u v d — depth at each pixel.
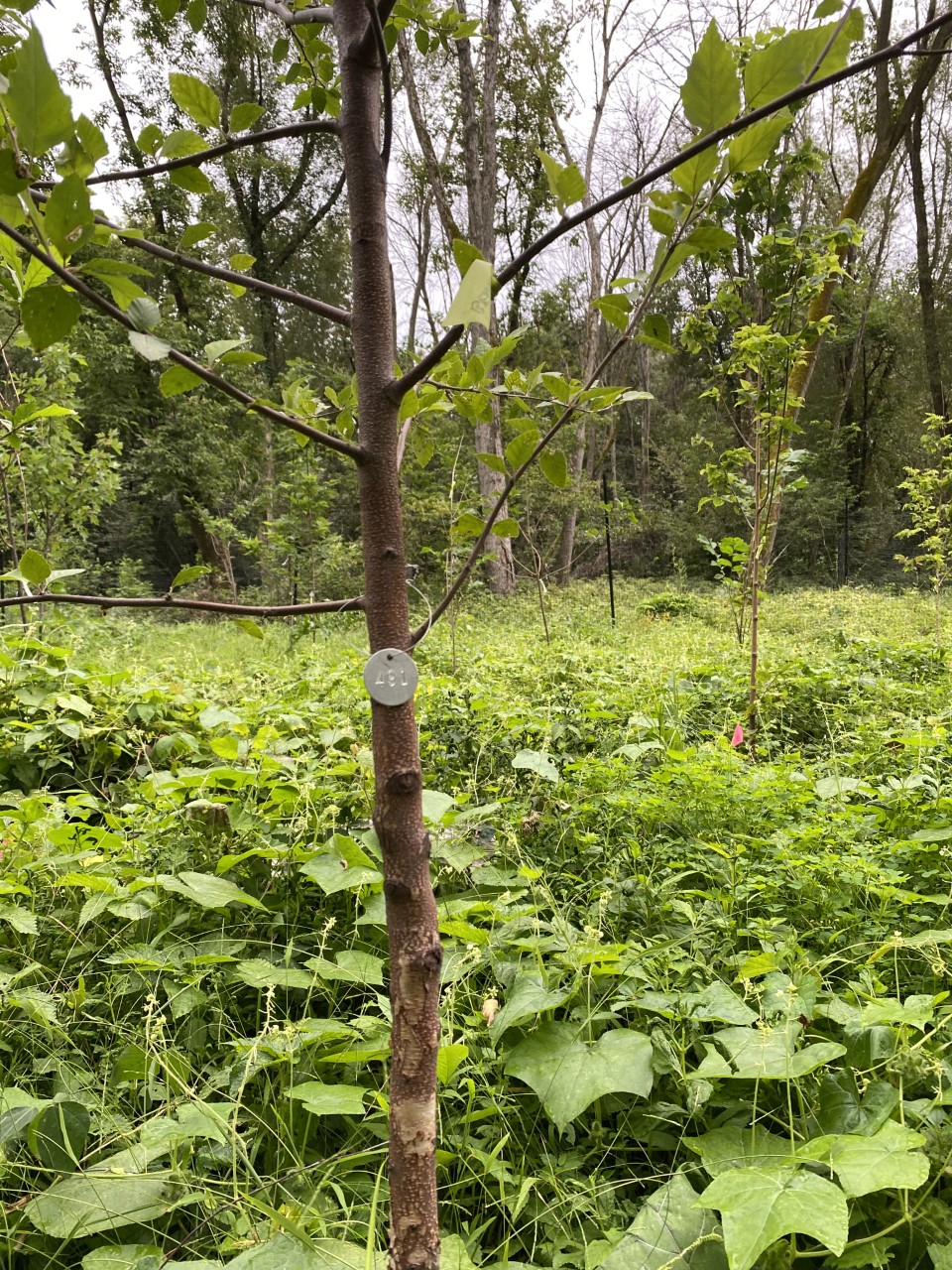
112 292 0.81
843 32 0.84
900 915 2.40
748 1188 1.26
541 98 19.78
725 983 1.98
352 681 5.12
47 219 0.70
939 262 23.11
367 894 2.38
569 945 1.99
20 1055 1.97
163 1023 1.73
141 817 2.94
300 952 2.23
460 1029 1.87
